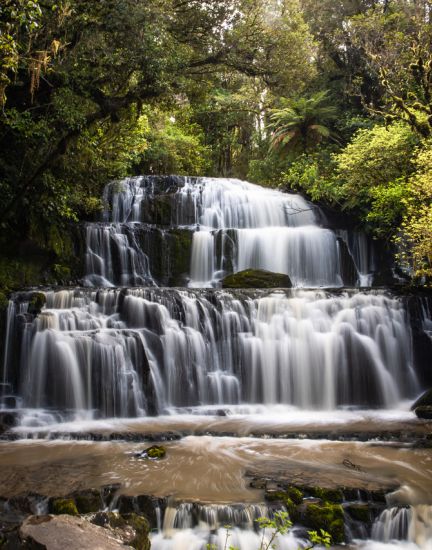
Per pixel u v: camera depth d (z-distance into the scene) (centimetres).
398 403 1093
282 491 591
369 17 2106
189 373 1066
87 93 1205
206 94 1759
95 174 1593
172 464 692
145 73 1221
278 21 1633
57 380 993
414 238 1250
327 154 2097
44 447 775
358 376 1098
